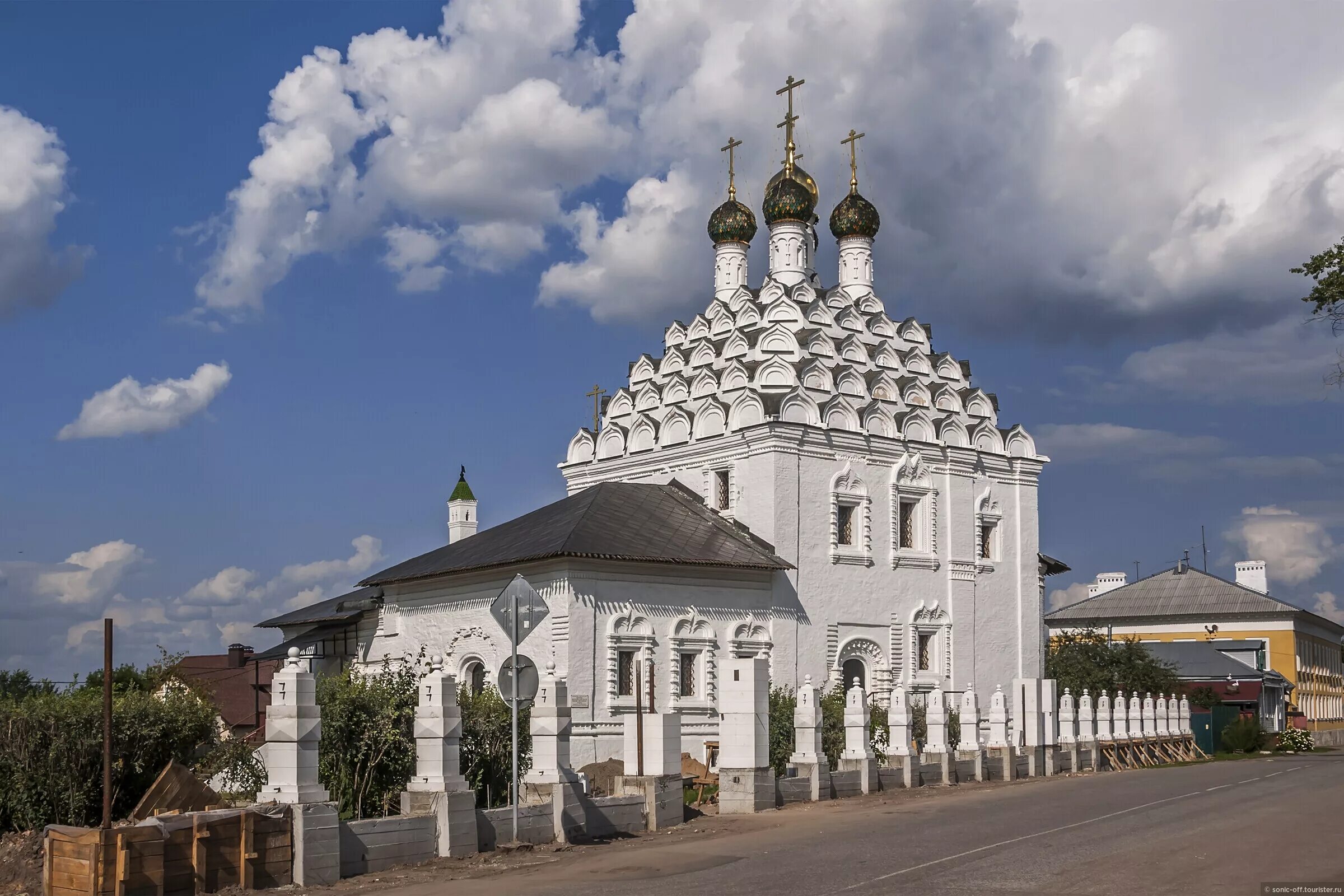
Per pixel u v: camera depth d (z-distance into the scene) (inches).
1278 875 660.7
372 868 758.5
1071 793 1185.4
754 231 2149.4
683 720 1576.0
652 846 861.8
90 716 925.2
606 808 927.0
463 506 2374.5
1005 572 2023.9
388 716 1001.5
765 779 1098.1
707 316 2084.2
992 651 1983.3
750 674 1101.7
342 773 979.3
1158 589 3735.2
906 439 1908.2
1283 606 3511.3
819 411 1808.6
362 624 1898.4
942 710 1354.6
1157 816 950.4
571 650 1483.8
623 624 1535.4
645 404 2025.1
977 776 1381.6
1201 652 3038.9
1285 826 872.9
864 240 2130.9
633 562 1531.7
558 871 751.7
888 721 1411.2
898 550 1877.5
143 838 655.1
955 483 1968.5
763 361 1904.5
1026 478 2075.5
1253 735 2315.5
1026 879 657.6
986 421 2036.2
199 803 810.2
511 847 828.0
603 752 1491.1
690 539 1654.8
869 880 665.0
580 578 1505.9
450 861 793.6
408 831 784.3
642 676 1539.1
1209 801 1069.1
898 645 1855.3
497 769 1075.9
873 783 1223.5
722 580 1648.6
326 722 973.2
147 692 1079.0
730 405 1834.4
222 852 685.3
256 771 1001.5
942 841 821.2
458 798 816.9
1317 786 1239.5
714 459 1830.7
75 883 649.6
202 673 2396.7
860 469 1847.9
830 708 1494.8
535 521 1691.7
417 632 1738.4
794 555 1740.9
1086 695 1664.6
